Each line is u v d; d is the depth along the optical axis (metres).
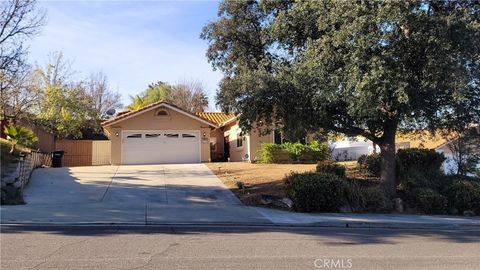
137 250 8.65
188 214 13.40
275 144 28.05
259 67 16.88
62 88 35.22
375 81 13.20
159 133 29.44
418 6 13.42
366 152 34.34
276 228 12.10
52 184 18.09
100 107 54.03
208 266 7.59
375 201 15.93
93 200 15.28
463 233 12.60
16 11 22.12
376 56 13.48
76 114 35.16
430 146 28.72
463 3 14.25
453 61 13.06
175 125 29.70
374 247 9.80
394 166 17.19
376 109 13.93
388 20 13.32
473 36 13.14
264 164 26.53
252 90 15.21
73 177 20.17
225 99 15.94
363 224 13.24
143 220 12.29
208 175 21.59
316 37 16.16
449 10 14.18
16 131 20.75
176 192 17.27
